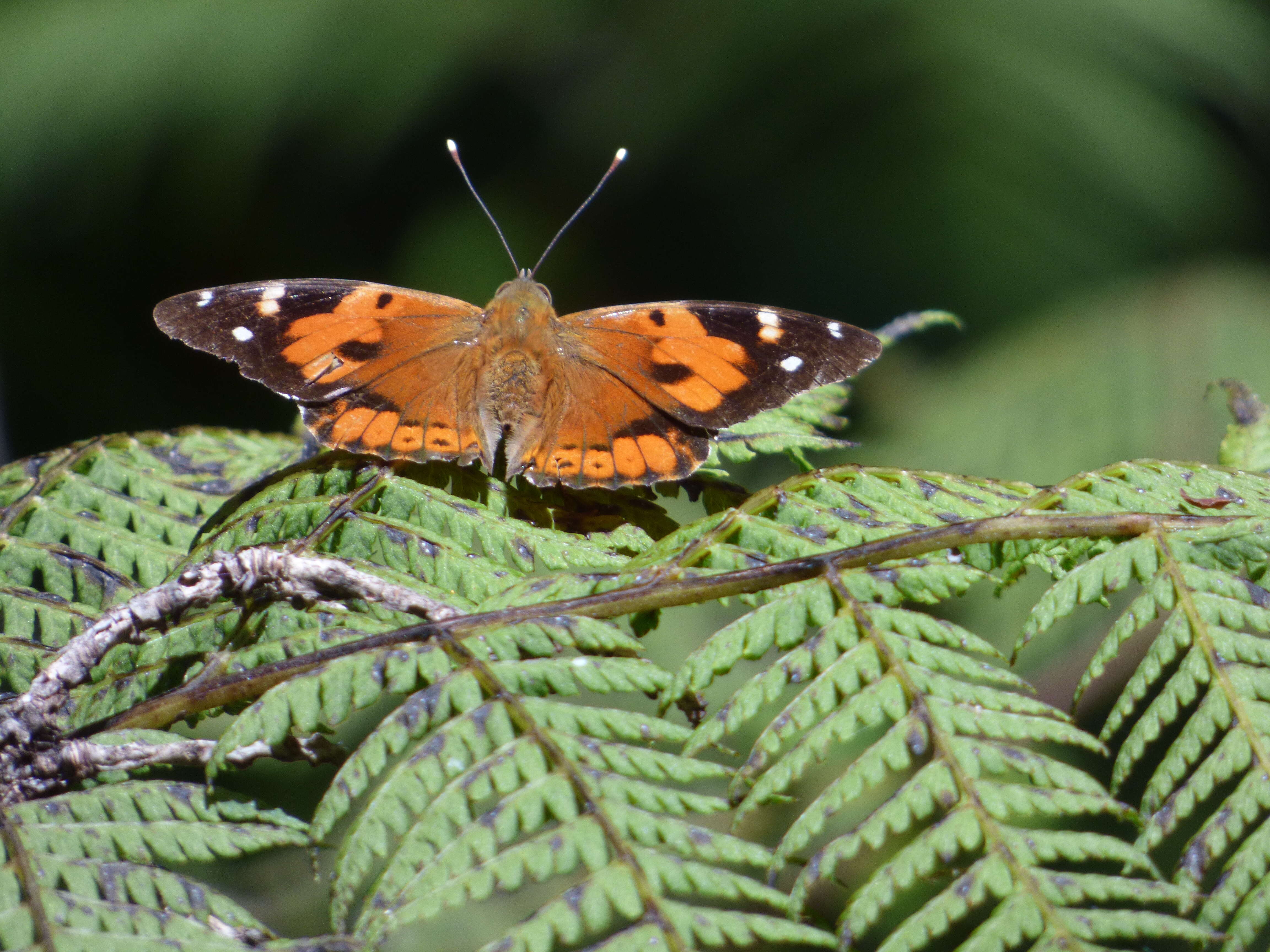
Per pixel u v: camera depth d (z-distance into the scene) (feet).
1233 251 3.44
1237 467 2.36
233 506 2.34
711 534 2.30
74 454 2.37
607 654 2.29
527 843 2.24
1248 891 2.24
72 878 2.24
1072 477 2.32
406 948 2.52
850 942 2.23
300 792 2.58
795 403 2.43
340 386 2.37
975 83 3.65
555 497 2.37
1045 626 2.28
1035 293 3.48
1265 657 2.27
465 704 2.26
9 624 2.32
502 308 2.38
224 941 2.23
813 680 2.26
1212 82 3.73
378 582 2.29
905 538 2.28
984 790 2.24
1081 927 2.23
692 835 2.24
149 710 2.27
